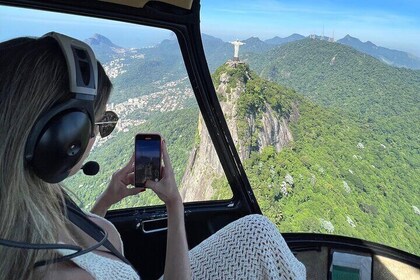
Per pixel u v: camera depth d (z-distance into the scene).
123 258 0.59
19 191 0.41
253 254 0.90
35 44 0.45
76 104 0.45
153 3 1.10
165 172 0.79
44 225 0.43
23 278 0.41
